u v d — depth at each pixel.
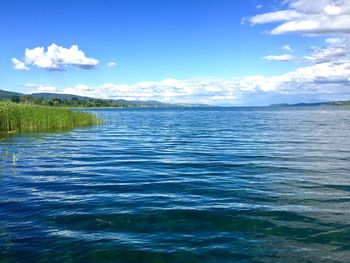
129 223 8.16
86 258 6.41
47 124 35.12
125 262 6.29
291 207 9.38
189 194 10.73
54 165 15.87
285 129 39.47
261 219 8.42
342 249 6.79
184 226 7.98
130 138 29.14
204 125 49.06
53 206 9.41
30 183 12.18
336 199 10.19
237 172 14.28
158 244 7.00
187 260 6.35
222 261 6.31
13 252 6.62
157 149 22.00
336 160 17.33
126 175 13.70
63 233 7.54
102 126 43.44
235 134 33.28
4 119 30.92
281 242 7.11
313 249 6.78
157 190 11.25
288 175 13.64
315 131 36.28
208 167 15.51
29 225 8.00
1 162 16.53
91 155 19.19
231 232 7.63
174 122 57.88
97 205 9.52
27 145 22.73
